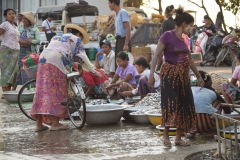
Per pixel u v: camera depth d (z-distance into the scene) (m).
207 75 6.61
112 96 9.82
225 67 17.53
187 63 5.85
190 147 5.95
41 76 7.18
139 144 6.20
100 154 5.68
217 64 17.64
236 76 7.85
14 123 7.91
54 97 7.14
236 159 5.21
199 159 5.49
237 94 7.64
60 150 5.95
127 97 9.40
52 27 22.19
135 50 17.00
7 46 10.67
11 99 10.17
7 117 8.47
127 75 9.62
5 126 7.65
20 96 8.12
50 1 27.31
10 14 10.65
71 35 7.29
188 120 5.91
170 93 5.83
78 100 7.38
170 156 5.52
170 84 5.82
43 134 7.01
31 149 6.03
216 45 17.95
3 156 5.66
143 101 8.33
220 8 25.44
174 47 5.80
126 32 10.68
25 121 8.09
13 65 10.79
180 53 5.82
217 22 22.89
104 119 7.54
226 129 6.40
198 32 19.83
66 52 7.18
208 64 19.03
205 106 6.37
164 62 5.91
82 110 7.38
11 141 6.54
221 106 6.58
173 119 5.82
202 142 6.27
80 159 5.45
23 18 10.95
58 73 7.16
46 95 7.13
